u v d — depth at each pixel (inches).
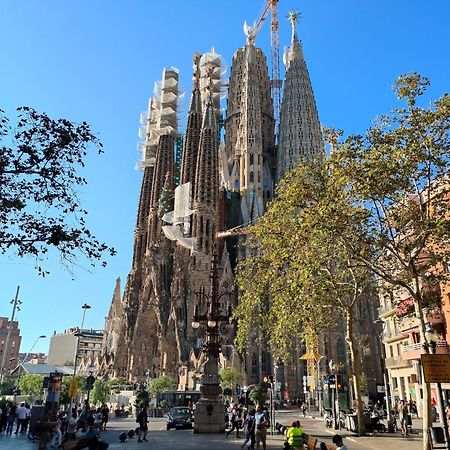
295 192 1176.2
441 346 1760.6
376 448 978.7
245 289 1378.0
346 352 4498.0
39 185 666.8
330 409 1721.2
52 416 1278.3
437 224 881.5
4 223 650.2
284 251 1157.7
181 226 5772.6
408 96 950.4
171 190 6510.8
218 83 7440.9
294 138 6318.9
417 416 2043.6
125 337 5777.6
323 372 4156.0
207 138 6117.1
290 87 6712.6
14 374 5452.8
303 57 6998.0
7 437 1290.6
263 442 922.7
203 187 5831.7
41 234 658.2
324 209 981.2
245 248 5659.5
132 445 1102.4
